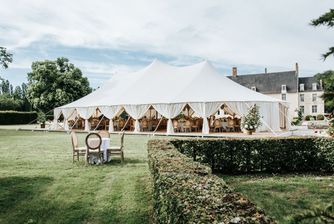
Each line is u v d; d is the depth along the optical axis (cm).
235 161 845
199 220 186
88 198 588
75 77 4169
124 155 1136
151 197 589
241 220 185
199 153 841
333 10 279
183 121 2112
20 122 4306
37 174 798
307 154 855
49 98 3822
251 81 6212
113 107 2264
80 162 988
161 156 493
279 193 625
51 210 525
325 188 660
